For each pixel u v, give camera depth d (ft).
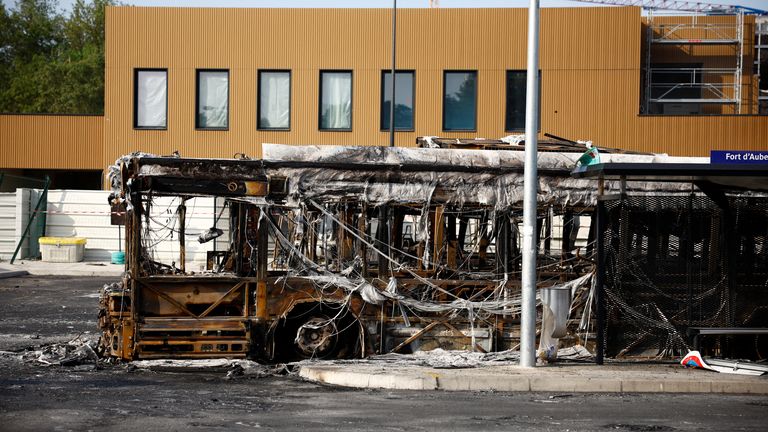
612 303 57.98
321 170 57.06
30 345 63.62
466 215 60.49
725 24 188.44
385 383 48.78
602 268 55.93
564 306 54.39
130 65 167.94
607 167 51.52
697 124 163.43
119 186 57.31
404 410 41.16
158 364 54.54
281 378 51.47
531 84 53.06
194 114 168.04
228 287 56.08
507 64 165.07
